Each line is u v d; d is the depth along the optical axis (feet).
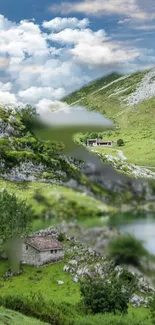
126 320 157.69
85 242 372.38
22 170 611.47
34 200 463.42
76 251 350.23
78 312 202.80
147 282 299.17
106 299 209.26
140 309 244.83
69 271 311.27
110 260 333.01
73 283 287.89
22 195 492.54
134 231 420.77
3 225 307.78
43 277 299.79
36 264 321.32
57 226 405.80
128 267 321.11
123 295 216.54
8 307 163.22
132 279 301.22
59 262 328.70
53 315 162.09
